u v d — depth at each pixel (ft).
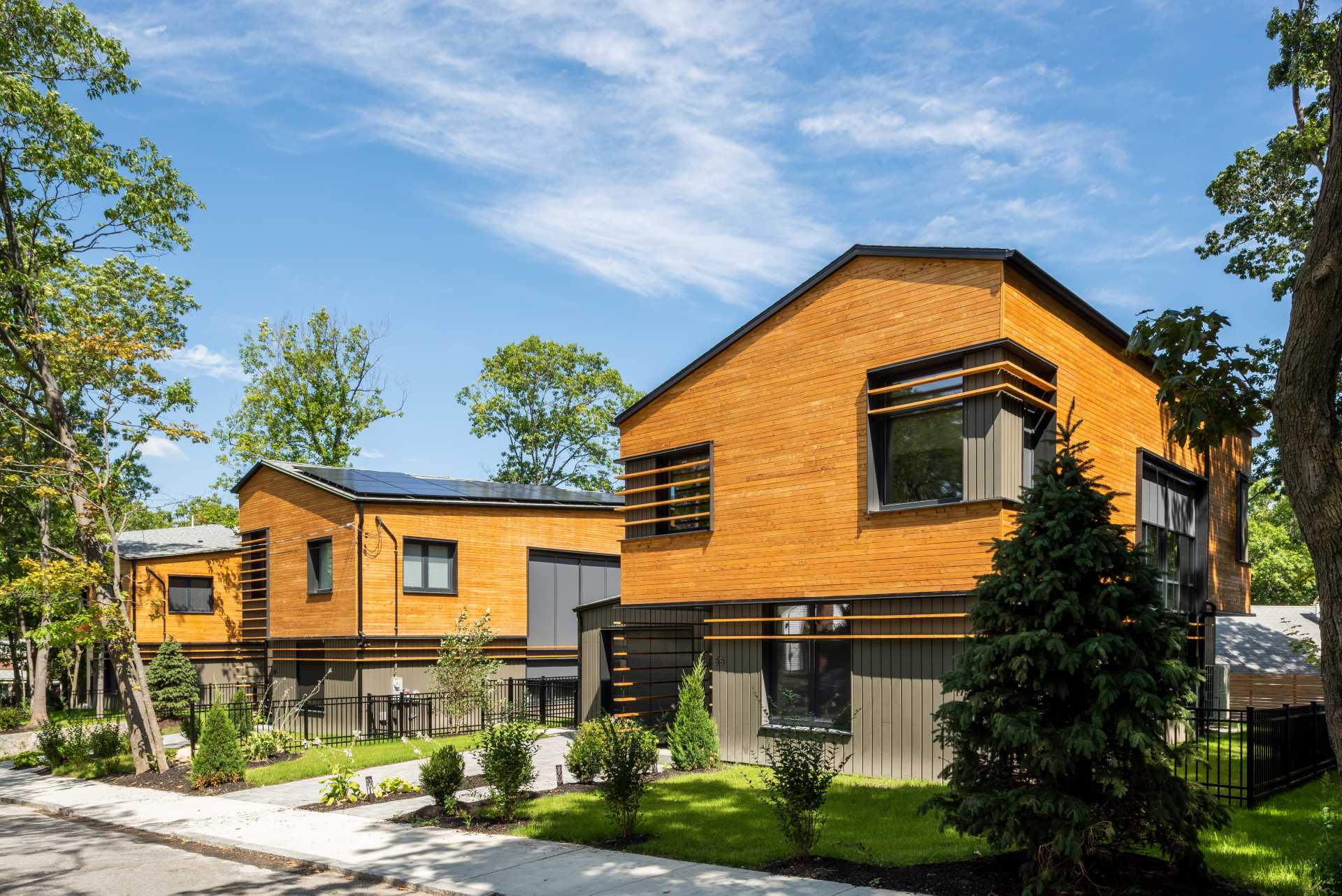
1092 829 23.70
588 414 159.02
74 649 103.76
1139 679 23.99
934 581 43.45
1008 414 42.75
